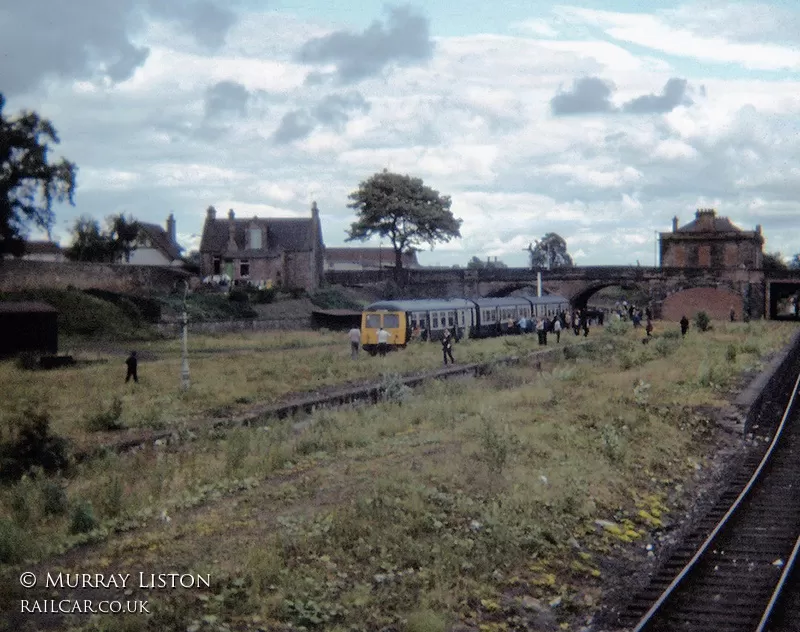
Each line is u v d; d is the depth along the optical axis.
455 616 12.09
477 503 16.83
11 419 22.95
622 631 11.91
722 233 113.25
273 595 12.02
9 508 17.22
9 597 11.84
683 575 13.68
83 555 13.93
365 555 13.88
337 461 21.36
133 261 95.75
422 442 23.23
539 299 85.56
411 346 55.75
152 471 20.47
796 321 95.00
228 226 95.56
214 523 15.48
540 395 31.77
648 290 99.44
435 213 107.00
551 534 15.69
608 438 22.45
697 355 46.16
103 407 30.08
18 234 63.78
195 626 10.92
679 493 20.45
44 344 52.03
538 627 12.29
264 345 61.78
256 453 22.45
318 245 98.25
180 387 36.94
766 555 15.23
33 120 62.66
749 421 28.98
